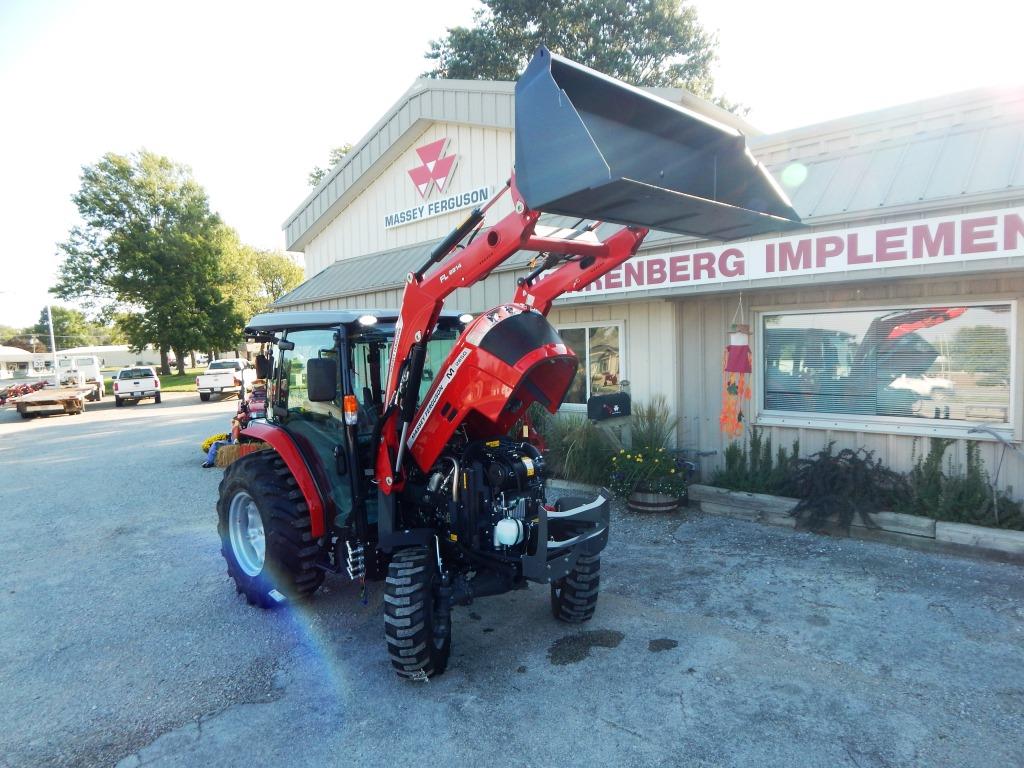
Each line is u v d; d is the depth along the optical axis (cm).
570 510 357
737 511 599
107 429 1620
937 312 538
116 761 282
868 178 512
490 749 284
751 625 394
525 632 397
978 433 513
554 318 806
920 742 279
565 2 2342
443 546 360
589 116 288
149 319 3525
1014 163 443
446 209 1038
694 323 674
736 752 276
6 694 340
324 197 1262
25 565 550
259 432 439
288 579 410
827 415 601
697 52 2462
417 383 349
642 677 340
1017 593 418
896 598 420
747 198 325
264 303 4388
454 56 2467
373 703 323
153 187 3550
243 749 288
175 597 469
